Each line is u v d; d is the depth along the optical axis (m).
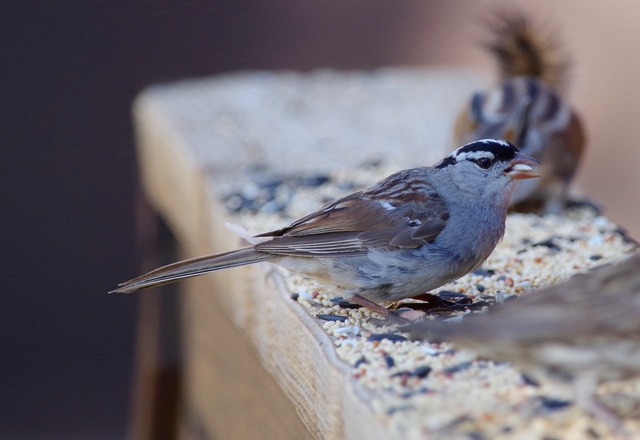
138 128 13.72
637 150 15.87
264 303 7.88
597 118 16.22
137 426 12.48
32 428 14.45
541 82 11.77
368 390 5.67
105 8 18.56
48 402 14.88
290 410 7.23
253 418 8.42
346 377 5.86
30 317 15.89
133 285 7.29
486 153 7.58
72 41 18.20
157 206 12.71
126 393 15.05
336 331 6.68
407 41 18.22
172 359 11.56
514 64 12.32
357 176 10.48
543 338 5.42
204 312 10.27
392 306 7.59
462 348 5.93
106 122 17.52
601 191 15.39
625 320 5.39
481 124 10.70
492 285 7.73
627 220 14.74
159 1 18.72
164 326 11.61
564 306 5.51
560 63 12.30
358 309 7.23
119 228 16.77
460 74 14.12
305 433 6.82
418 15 18.83
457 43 18.03
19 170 17.05
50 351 15.59
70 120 17.50
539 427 5.21
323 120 12.27
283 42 18.33
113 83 17.80
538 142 10.26
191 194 10.73
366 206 7.46
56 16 18.45
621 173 15.65
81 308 16.03
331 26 18.59
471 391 5.62
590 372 5.47
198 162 10.72
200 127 11.84
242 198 9.82
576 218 9.62
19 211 16.75
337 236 7.38
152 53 18.14
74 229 16.67
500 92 10.99
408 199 7.50
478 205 7.55
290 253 7.33
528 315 5.52
